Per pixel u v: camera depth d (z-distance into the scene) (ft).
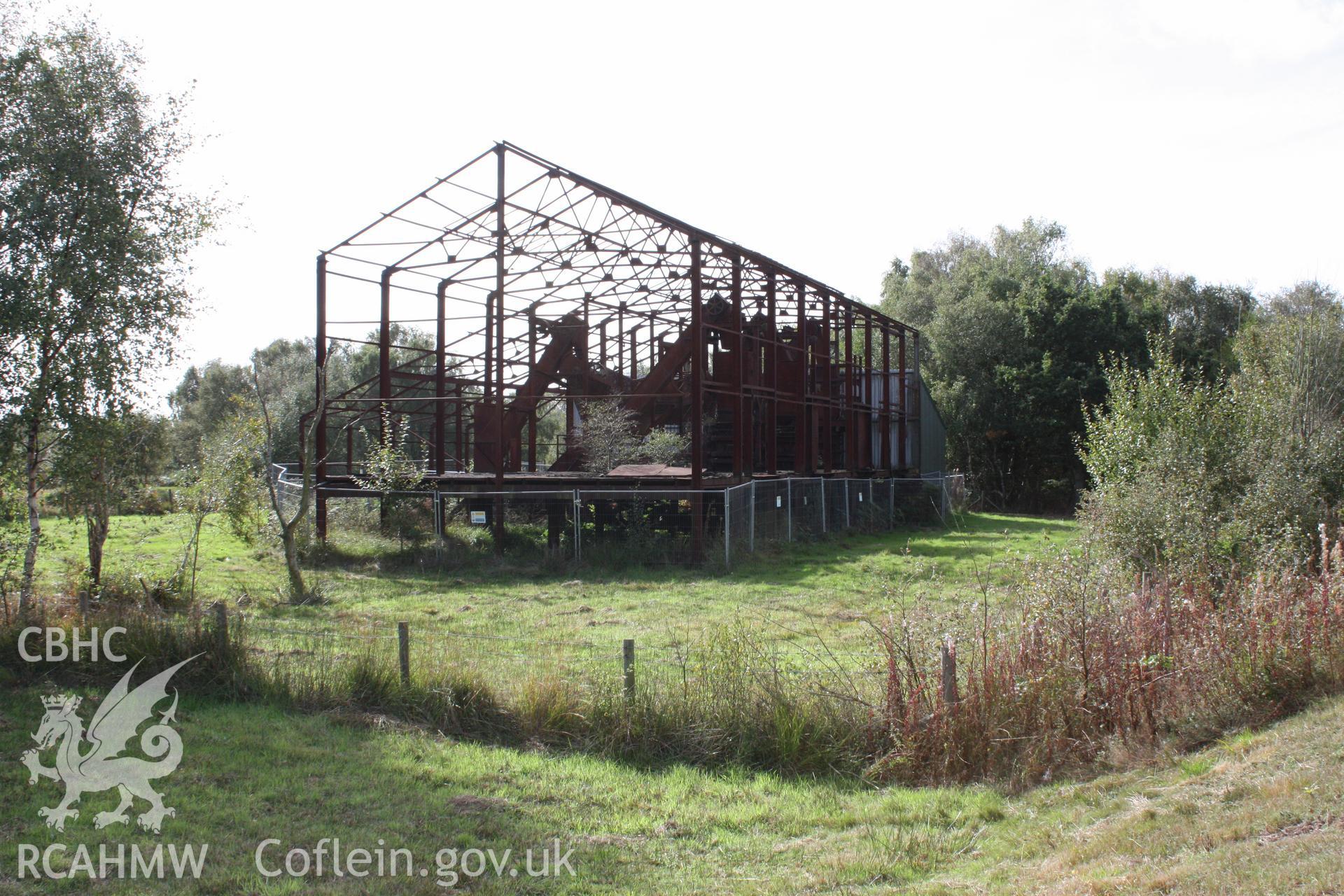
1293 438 53.88
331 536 74.33
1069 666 25.71
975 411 151.23
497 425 69.87
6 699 29.66
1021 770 24.16
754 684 27.71
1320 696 24.90
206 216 43.96
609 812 22.98
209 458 52.75
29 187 38.09
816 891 18.44
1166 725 25.08
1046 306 149.59
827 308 100.78
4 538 39.22
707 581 59.62
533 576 63.00
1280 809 17.60
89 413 40.09
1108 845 18.11
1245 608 28.07
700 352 69.05
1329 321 78.18
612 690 28.35
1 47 39.24
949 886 18.02
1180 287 179.11
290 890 18.33
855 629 43.34
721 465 93.50
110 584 45.09
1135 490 44.80
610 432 79.77
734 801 23.66
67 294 38.83
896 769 25.08
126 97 41.32
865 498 98.27
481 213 73.00
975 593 46.88
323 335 78.18
